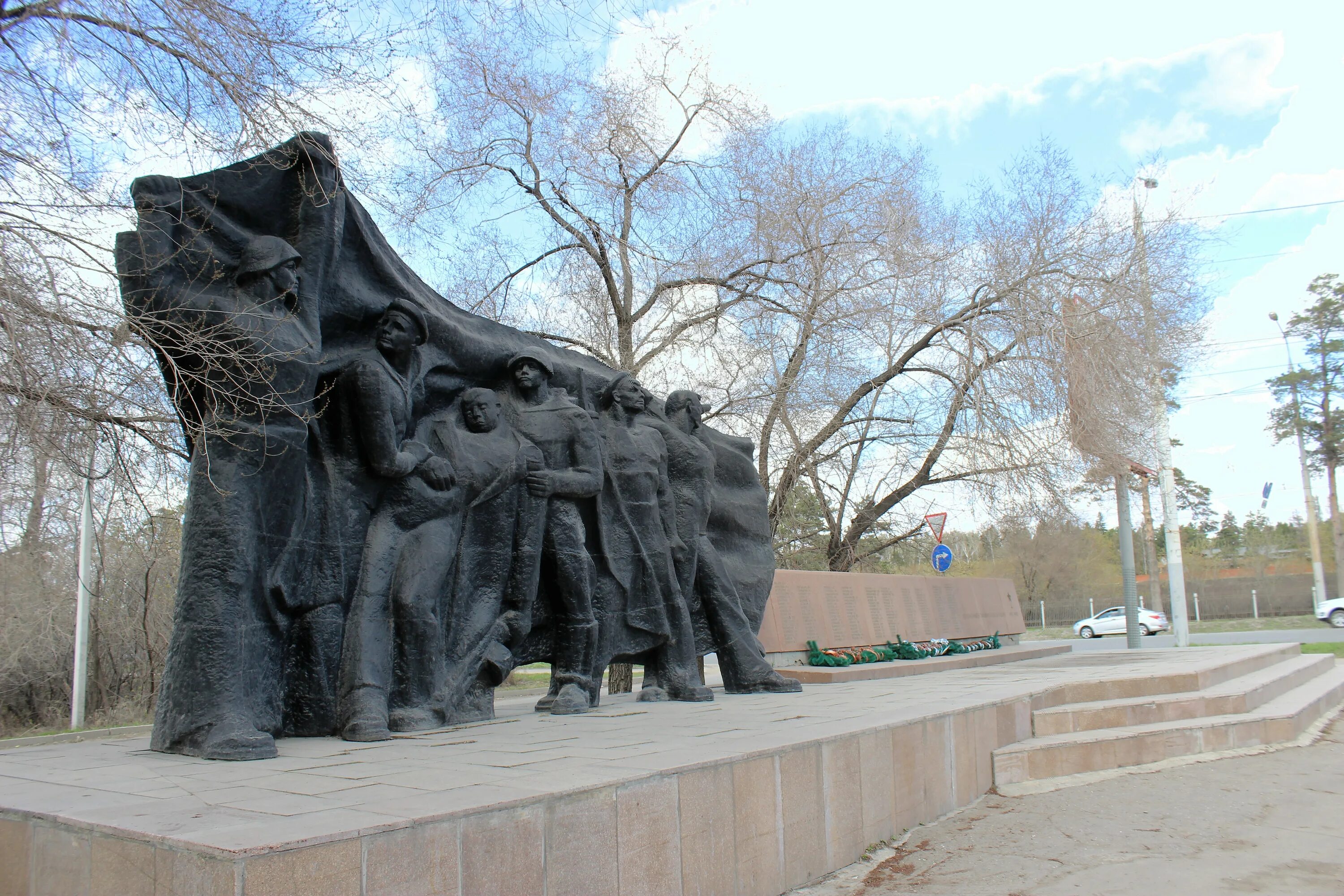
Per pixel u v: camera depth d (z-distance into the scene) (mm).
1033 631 41312
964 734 6703
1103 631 33781
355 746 5551
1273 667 13531
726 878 4375
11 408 5754
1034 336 16031
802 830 4898
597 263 16281
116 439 6578
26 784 4215
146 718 14133
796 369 15945
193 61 5852
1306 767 7891
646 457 8797
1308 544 50625
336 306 6562
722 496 10344
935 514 17781
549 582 7863
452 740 5754
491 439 7395
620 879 3857
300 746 5602
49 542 8219
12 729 13562
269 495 5789
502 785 3854
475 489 7113
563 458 7875
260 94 6000
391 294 6902
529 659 7777
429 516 6750
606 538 8375
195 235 5809
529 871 3506
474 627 7043
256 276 5852
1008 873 4840
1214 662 11492
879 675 11672
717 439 10516
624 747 5086
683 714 7180
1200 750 8523
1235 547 60094
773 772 4785
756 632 10195
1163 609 42188
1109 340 16297
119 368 5605
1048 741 7695
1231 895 4367
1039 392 15750
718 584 9562
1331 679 13867
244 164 6137
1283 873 4719
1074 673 10750
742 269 16109
